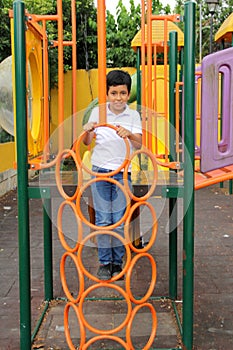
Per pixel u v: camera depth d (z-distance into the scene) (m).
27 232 2.51
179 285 3.78
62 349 2.71
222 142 3.00
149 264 4.29
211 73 2.59
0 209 6.96
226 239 5.19
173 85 4.20
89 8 11.24
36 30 2.80
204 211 6.79
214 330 2.91
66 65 10.32
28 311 2.57
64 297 3.48
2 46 8.08
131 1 11.73
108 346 2.74
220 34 8.07
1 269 4.18
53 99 10.39
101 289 3.64
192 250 2.55
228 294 3.52
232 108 2.69
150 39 2.80
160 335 2.84
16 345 2.77
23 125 2.44
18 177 2.46
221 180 2.66
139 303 2.30
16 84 2.42
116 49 11.53
